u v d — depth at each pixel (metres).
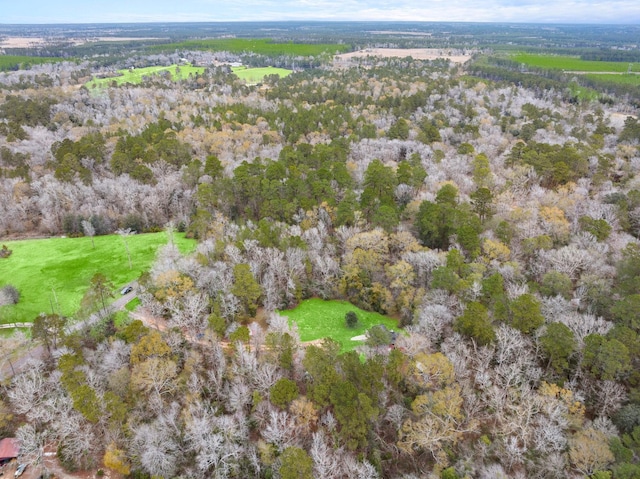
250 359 62.28
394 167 125.75
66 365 60.19
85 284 89.19
